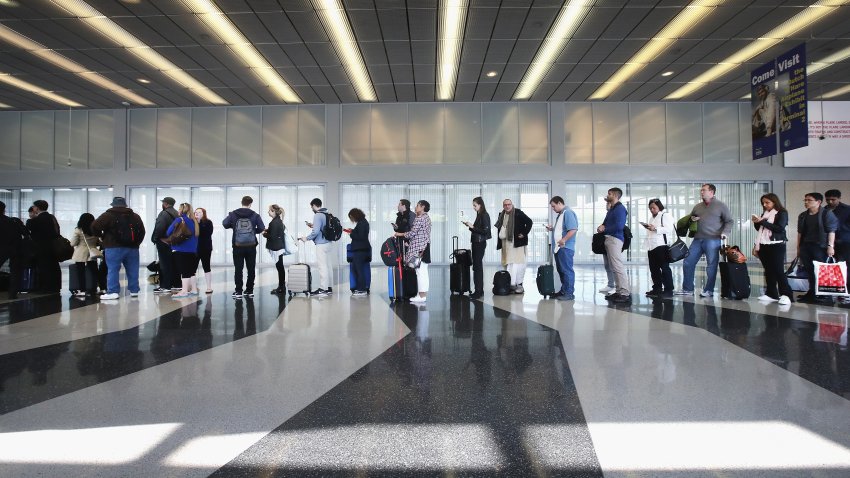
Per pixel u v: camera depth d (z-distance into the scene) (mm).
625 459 2453
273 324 6172
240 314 6980
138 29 11188
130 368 4137
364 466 2400
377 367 4121
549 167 17734
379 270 16359
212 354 4613
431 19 10773
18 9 10219
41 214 9539
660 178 17781
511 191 17969
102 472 2340
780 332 5414
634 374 3846
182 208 9156
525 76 14719
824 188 17734
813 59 13258
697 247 8500
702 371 3906
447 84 15516
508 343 4984
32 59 13047
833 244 7883
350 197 18062
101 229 8500
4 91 15875
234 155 18125
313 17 10633
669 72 14352
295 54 12766
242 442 2670
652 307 7391
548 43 12133
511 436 2732
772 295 7852
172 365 4227
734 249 8320
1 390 3555
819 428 2795
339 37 11688
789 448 2553
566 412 3068
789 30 11406
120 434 2779
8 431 2826
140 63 13367
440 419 2977
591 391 3453
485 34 11578
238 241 8812
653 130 17875
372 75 14547
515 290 9258
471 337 5301
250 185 18203
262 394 3449
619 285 7984
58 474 2320
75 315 6941
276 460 2463
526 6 10180
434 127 17891
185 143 18219
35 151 18453
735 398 3281
